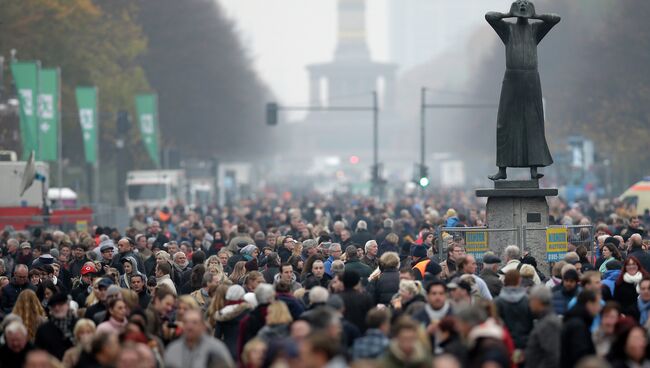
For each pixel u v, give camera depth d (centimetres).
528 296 6631
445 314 6412
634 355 5591
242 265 8944
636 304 7356
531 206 9981
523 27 9900
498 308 6606
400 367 4969
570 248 10131
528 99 9906
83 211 19800
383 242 11994
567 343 5988
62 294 6956
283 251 10925
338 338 5459
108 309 6894
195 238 13712
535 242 9919
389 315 5897
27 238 15162
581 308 6141
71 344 6988
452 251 8775
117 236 14075
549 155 9938
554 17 9888
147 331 6406
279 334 6269
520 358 6262
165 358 5741
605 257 9338
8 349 6147
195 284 8631
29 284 8700
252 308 7169
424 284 7788
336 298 6750
